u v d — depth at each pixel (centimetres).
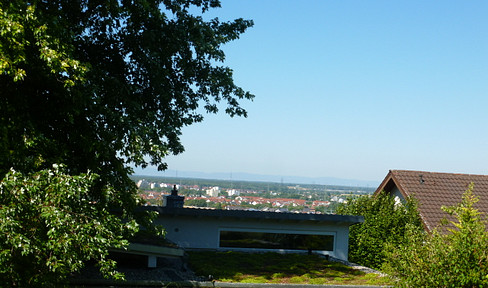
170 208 1697
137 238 1399
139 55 1374
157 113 1520
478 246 1012
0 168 891
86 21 1341
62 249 812
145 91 1480
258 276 1312
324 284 1251
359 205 2322
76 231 838
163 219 1738
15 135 946
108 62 1430
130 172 1141
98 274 1209
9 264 796
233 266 1427
